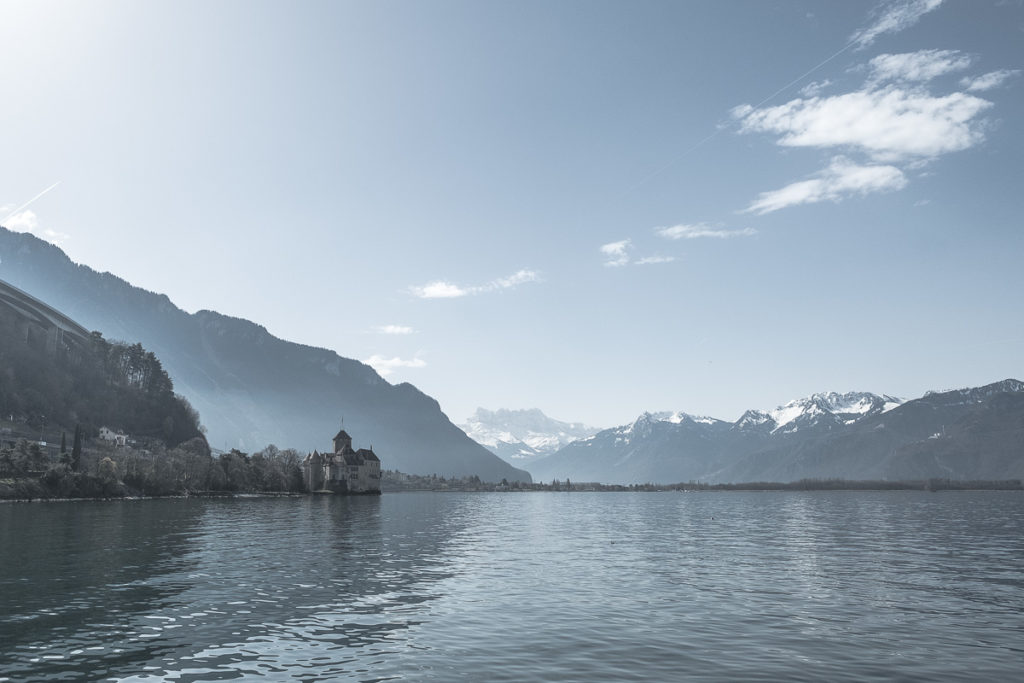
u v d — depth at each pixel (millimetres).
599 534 114500
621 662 34656
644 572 66125
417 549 84750
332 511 177250
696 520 161000
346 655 35438
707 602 50469
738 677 32438
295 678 31688
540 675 32344
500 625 42438
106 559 69625
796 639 39562
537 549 87562
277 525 119188
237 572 62062
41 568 63406
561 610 47000
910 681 32156
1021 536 111250
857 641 39250
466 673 32594
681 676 32500
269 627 41188
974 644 38750
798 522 152000
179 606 46812
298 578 59219
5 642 37438
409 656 35344
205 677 31781
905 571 67750
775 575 64625
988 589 57062
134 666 33312
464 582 58719
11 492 186375
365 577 60438
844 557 79938
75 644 37125
